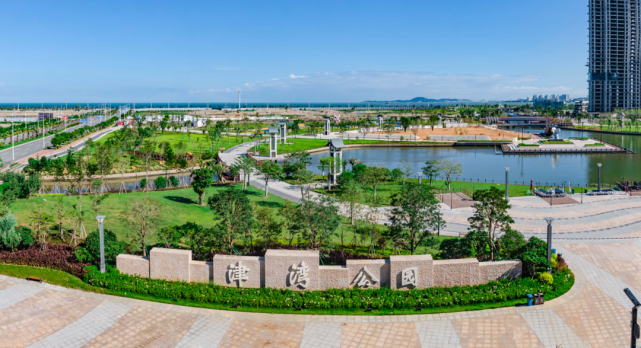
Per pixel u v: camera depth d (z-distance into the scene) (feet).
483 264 136.87
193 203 242.78
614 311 123.44
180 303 128.16
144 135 536.01
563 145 594.65
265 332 113.91
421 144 638.53
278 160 467.52
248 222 158.10
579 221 216.95
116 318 120.16
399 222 158.61
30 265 152.56
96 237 147.74
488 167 449.48
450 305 125.80
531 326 115.85
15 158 436.35
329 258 156.46
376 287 133.08
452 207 245.45
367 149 616.39
